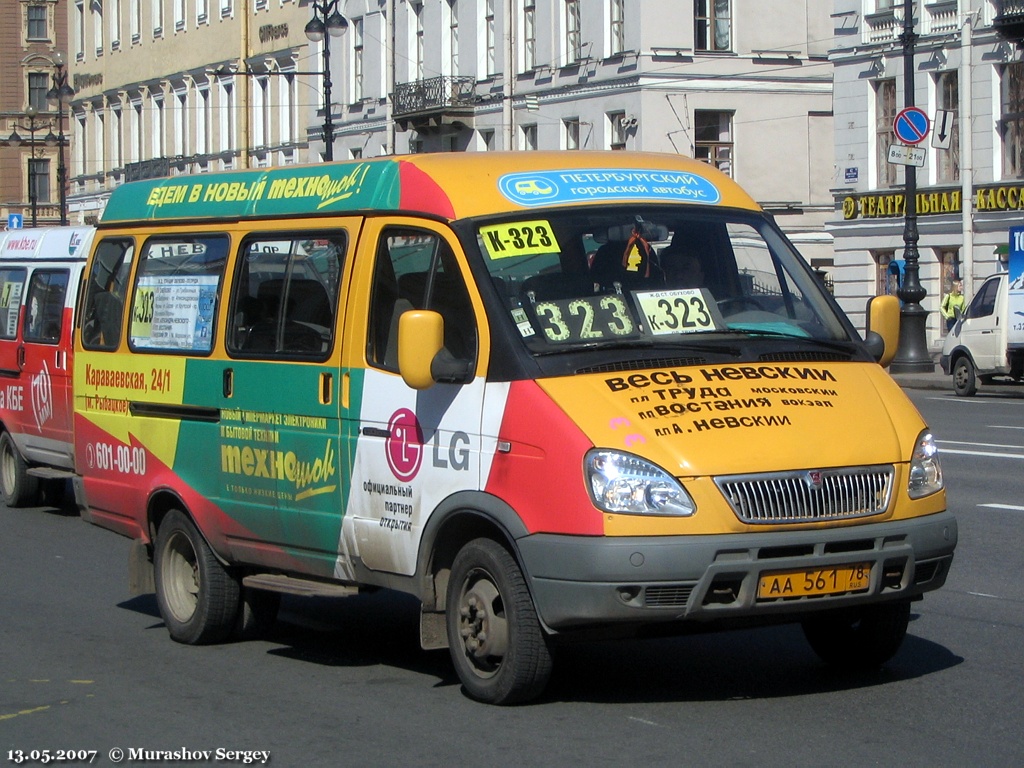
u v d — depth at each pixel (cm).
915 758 640
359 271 801
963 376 2872
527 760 649
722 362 726
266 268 870
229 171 928
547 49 4912
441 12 5316
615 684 783
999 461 1727
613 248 765
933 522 711
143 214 990
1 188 9281
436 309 758
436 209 766
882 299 799
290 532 841
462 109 5159
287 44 6038
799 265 810
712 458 670
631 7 4569
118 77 7475
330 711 749
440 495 738
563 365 711
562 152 821
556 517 680
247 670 852
